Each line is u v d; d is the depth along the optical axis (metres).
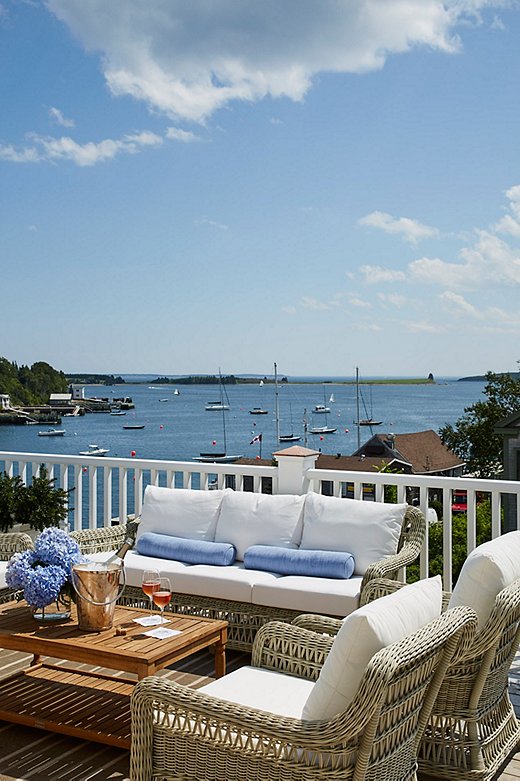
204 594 4.79
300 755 2.51
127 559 5.14
